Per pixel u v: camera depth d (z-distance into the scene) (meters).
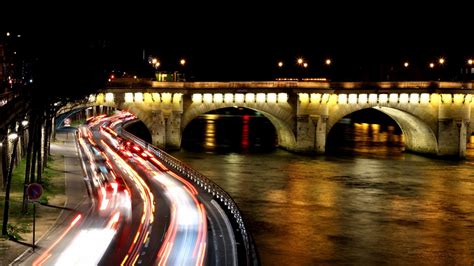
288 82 147.50
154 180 92.19
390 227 77.50
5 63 121.62
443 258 65.44
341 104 148.88
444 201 94.62
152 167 105.56
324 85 147.12
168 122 145.62
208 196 80.88
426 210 87.94
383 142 184.00
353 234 73.62
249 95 147.50
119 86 142.25
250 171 118.69
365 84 148.12
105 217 66.06
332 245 68.75
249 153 148.00
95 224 62.62
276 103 148.00
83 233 58.66
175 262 50.97
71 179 89.56
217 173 115.06
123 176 94.75
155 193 81.88
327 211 85.31
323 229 75.38
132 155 121.00
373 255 65.56
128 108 143.50
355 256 65.12
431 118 149.00
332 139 191.25
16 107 76.62
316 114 147.75
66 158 113.44
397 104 148.38
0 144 76.88
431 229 77.19
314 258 63.84
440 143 148.62
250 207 86.44
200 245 56.66
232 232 62.06
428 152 152.75
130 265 49.06
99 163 108.25
